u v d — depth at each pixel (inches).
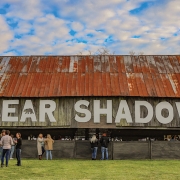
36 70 1191.6
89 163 813.2
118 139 1267.2
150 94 1066.1
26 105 1082.7
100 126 1059.9
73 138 1179.3
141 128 1060.5
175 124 1066.7
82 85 1103.6
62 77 1146.7
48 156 982.4
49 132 1168.2
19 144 743.1
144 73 1165.1
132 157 987.9
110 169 681.0
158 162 860.0
